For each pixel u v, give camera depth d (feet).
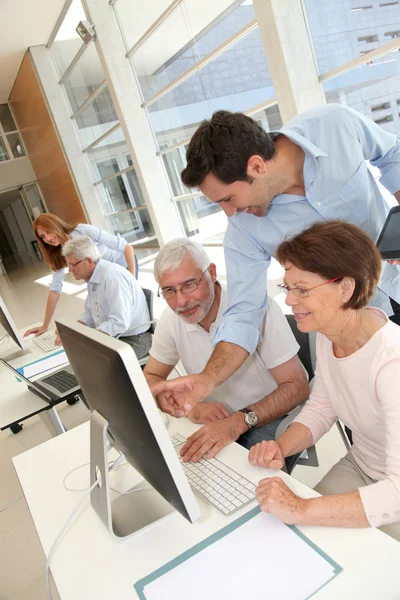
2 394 7.47
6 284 39.83
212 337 5.58
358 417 3.74
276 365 5.30
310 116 5.11
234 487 3.59
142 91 24.25
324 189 4.99
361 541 2.84
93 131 31.24
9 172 42.73
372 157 5.34
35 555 6.68
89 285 9.48
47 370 7.70
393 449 3.06
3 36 28.35
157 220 25.80
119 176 30.32
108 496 3.34
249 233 5.32
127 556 3.18
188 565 2.95
